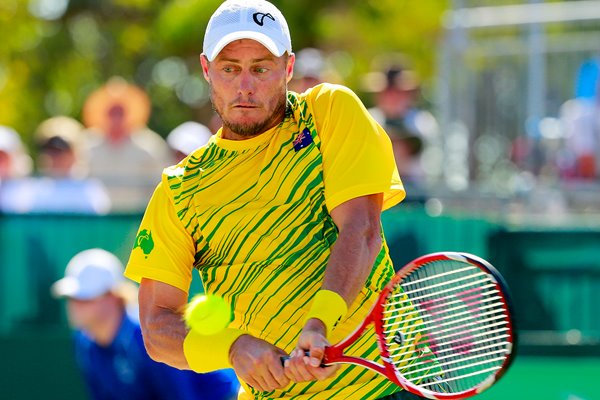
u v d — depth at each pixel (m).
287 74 11.14
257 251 10.94
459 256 10.15
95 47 53.16
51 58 52.34
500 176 29.52
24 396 22.42
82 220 22.58
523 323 22.31
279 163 10.99
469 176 29.80
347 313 10.99
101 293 18.53
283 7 46.84
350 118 10.99
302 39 47.16
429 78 46.31
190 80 53.44
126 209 24.33
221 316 10.90
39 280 22.66
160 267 11.42
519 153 28.98
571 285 22.25
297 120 11.10
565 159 28.05
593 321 22.20
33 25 52.09
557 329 22.28
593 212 26.03
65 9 52.16
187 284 11.59
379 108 26.92
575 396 20.03
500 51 29.88
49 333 22.53
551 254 22.19
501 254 22.16
